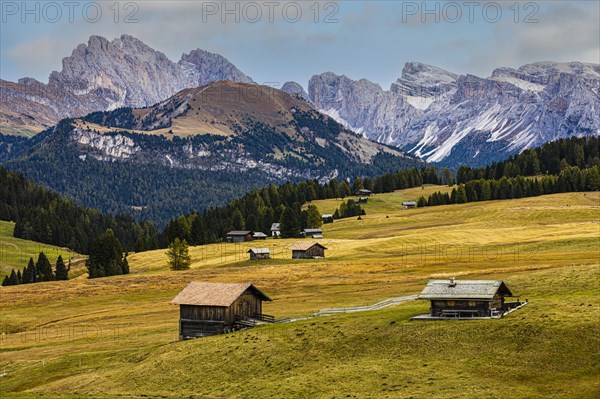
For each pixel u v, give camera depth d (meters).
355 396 64.81
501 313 83.19
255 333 88.81
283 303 123.50
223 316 96.81
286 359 78.38
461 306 84.69
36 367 92.31
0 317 132.25
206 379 77.12
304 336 83.88
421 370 69.50
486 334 74.81
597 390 60.03
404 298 107.62
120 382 80.38
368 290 131.25
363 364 73.19
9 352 104.62
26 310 138.88
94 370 86.94
